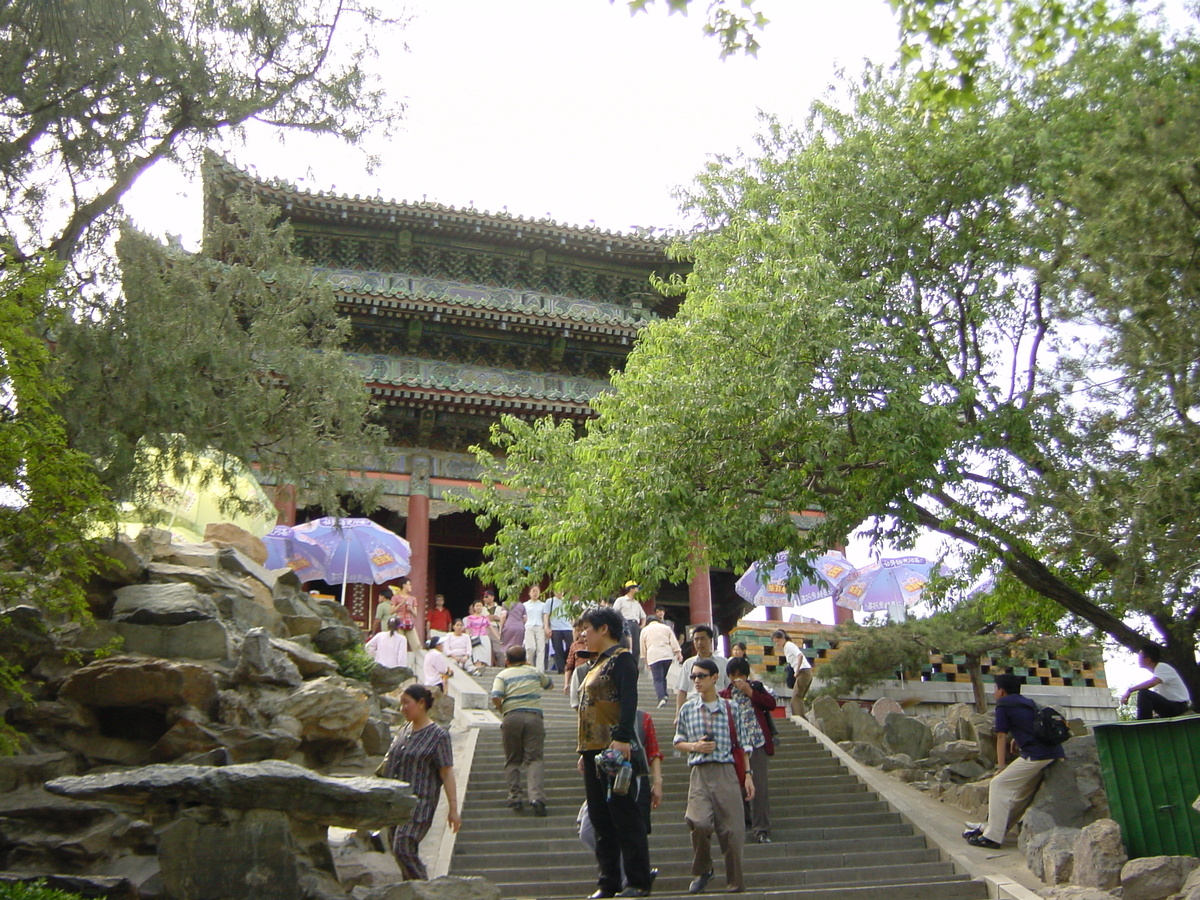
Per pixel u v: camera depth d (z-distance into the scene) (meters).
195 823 8.57
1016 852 13.66
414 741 10.78
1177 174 12.23
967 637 25.97
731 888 11.73
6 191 13.78
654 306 42.53
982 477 16.80
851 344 16.09
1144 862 11.34
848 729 20.14
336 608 19.62
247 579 17.27
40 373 11.66
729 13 11.83
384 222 38.00
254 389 15.33
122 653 13.66
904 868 13.47
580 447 18.88
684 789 17.03
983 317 17.53
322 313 17.25
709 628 14.13
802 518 32.91
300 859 8.66
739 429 16.52
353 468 17.78
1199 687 16.28
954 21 12.86
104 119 14.70
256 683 13.95
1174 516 12.87
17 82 13.73
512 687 15.45
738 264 18.70
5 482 10.95
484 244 39.62
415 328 36.00
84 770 12.31
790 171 19.55
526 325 36.22
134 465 13.61
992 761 17.88
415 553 33.38
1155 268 12.52
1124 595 13.51
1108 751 12.45
